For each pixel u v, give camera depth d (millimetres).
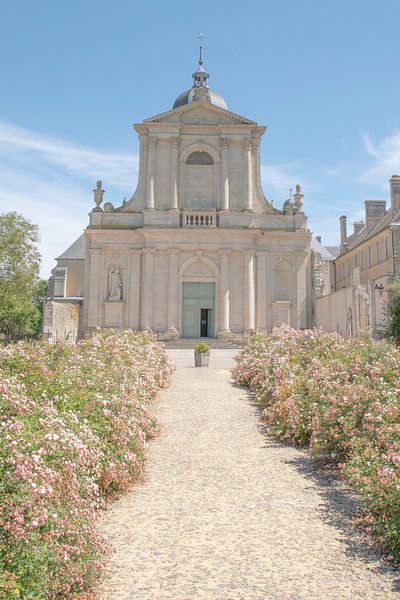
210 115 37656
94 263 36219
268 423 11242
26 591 3885
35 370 7801
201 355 22812
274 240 36938
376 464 6258
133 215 36688
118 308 35875
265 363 14656
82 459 5543
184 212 36406
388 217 39500
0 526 4016
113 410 7906
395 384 8500
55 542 4309
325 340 13789
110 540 5586
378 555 5227
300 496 6918
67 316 35125
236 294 35938
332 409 8375
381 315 26766
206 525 5980
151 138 37000
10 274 33781
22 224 33594
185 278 36062
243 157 37438
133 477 7387
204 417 11930
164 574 4855
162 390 15758
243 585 4648
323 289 36938
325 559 5141
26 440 4914
